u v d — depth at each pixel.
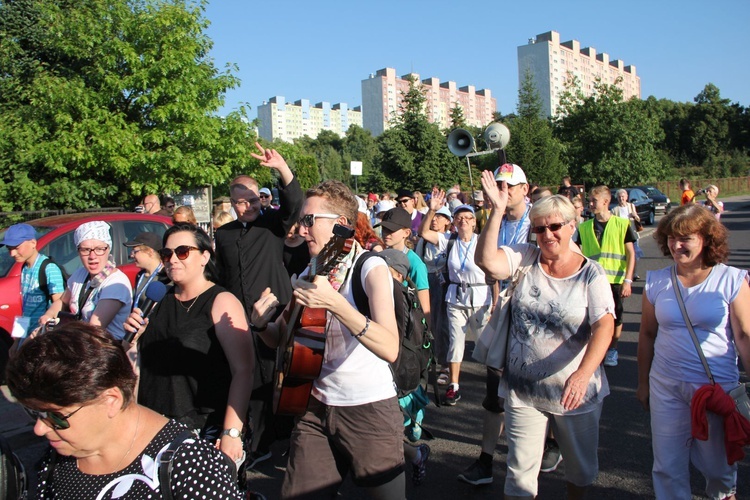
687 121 71.81
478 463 3.86
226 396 2.70
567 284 2.86
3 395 5.70
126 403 1.51
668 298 2.99
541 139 31.69
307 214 2.49
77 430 1.43
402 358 3.42
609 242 6.00
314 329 2.40
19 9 16.61
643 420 4.81
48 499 1.58
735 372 2.89
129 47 12.72
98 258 3.63
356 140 72.19
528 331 2.89
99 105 12.85
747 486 3.67
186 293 2.77
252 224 4.29
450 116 32.38
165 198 10.56
